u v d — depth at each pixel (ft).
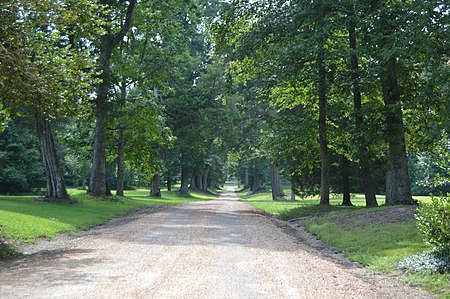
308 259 34.96
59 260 33.94
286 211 83.92
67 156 176.86
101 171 102.58
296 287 25.16
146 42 115.96
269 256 35.06
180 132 148.25
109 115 101.65
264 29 80.02
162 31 108.06
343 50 75.31
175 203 131.13
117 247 39.32
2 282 26.22
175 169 212.84
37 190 136.56
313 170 113.50
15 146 127.54
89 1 49.34
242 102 145.69
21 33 42.80
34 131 136.98
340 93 76.43
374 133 67.62
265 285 25.32
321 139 87.10
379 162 94.58
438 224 30.55
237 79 90.48
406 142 80.59
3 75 41.42
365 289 26.00
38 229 51.24
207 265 30.66
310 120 87.10
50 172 85.76
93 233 53.98
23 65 41.47
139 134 115.44
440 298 23.91
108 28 89.81
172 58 113.19
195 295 22.70
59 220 60.54
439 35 57.06
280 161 107.86
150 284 25.05
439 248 30.76
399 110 66.59
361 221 54.44
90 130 121.49
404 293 25.70
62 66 44.78
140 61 116.57
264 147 97.86
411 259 32.07
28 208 68.69
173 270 28.94
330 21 71.15
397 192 67.31
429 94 59.16
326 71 82.23
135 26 108.06
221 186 493.36
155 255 34.71
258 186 278.05
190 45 163.43
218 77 150.61
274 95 93.97
